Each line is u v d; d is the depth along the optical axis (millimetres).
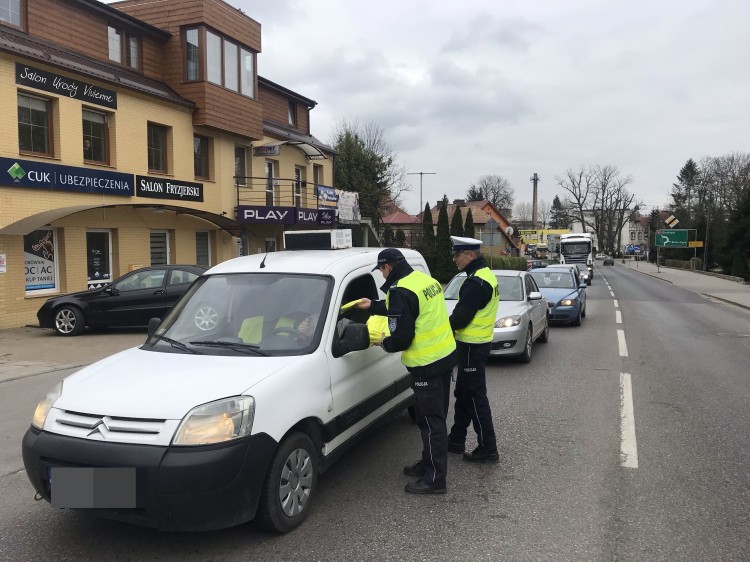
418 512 3967
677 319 16203
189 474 3133
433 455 4277
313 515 3922
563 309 13930
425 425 4305
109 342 11227
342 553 3412
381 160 44000
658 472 4672
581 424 6004
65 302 11945
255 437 3357
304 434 3807
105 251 15680
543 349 10789
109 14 16281
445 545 3508
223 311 4398
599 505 4066
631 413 6398
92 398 3451
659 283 36781
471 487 4410
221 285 4629
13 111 12766
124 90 15836
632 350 10688
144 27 17484
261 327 4195
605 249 90500
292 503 3695
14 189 12758
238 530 3711
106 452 3189
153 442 3193
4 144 12570
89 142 15133
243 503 3305
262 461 3389
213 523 3211
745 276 35844
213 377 3580
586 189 87688
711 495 4219
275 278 4539
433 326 4270
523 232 73812
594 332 13266
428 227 32562
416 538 3596
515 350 8977
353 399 4359
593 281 39406
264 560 3336
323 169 28344
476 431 4949
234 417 3314
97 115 15391
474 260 4984
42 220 12594
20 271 13086
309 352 3998
